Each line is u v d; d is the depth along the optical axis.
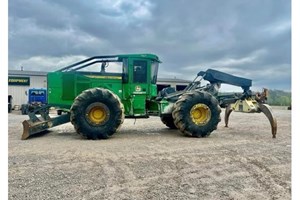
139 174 3.81
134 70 7.71
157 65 8.16
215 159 4.69
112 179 3.59
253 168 4.19
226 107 9.48
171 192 3.19
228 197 3.08
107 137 6.80
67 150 5.31
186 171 3.98
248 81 8.32
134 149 5.45
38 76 26.78
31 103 18.70
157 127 9.58
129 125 10.30
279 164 4.42
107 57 7.66
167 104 7.88
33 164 4.26
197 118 7.32
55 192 3.13
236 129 9.03
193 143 6.23
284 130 8.75
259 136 7.44
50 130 8.48
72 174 3.78
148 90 7.82
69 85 7.49
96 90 6.79
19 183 3.40
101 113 6.82
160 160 4.57
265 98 8.05
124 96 7.75
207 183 3.51
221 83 8.61
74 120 6.62
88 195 3.06
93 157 4.73
